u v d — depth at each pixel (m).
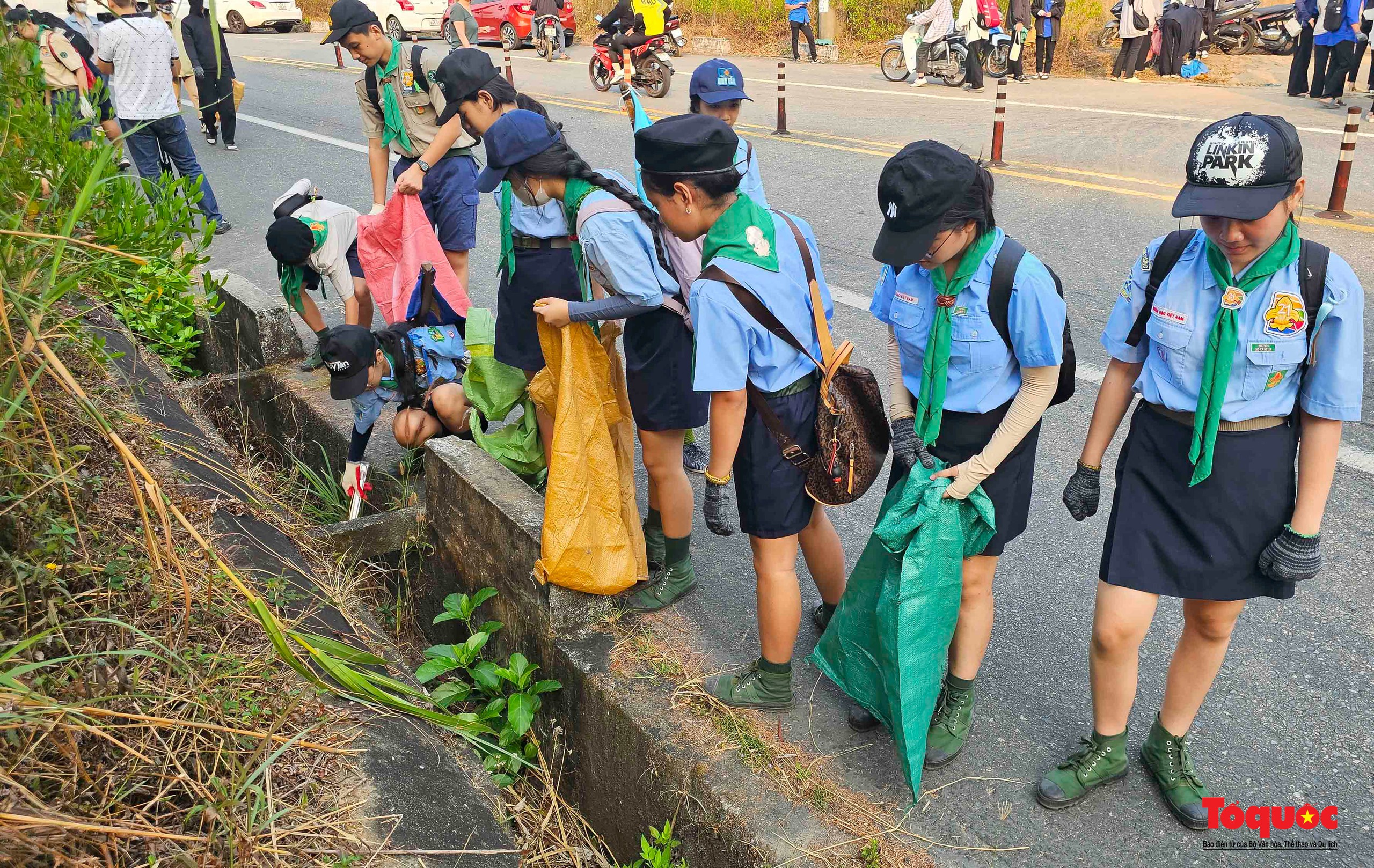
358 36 5.43
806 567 3.94
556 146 3.20
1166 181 9.03
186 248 8.20
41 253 2.52
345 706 2.57
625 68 14.54
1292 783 2.77
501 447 4.23
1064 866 2.48
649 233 3.14
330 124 13.56
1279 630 3.43
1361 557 3.80
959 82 14.85
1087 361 5.54
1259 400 2.23
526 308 3.93
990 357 2.46
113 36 8.05
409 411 4.48
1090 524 4.17
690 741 2.78
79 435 3.19
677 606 3.51
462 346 4.70
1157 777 2.70
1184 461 2.35
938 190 2.24
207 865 1.93
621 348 5.07
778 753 2.74
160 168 8.60
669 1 15.35
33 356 2.49
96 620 2.22
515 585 3.49
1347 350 2.12
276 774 2.25
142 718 2.05
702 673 3.06
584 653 3.19
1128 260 7.01
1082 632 3.48
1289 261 2.12
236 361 6.12
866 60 18.06
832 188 9.38
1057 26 15.38
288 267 4.99
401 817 2.24
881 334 6.08
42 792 1.96
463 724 3.00
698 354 2.56
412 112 5.59
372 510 4.75
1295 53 13.08
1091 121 12.00
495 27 20.80
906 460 2.63
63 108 3.12
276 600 2.95
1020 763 2.83
